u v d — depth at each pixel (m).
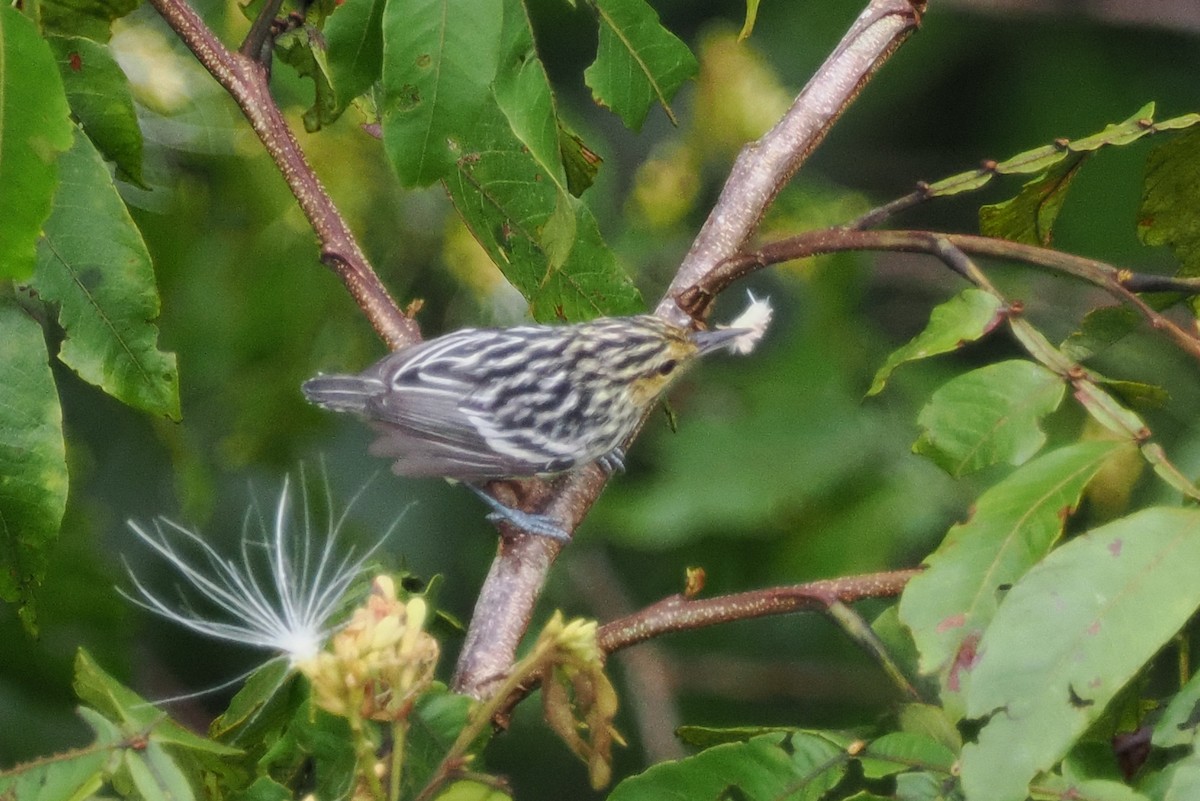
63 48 7.51
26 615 6.87
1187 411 11.57
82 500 11.19
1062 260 7.06
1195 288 7.12
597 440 9.79
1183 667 6.58
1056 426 11.30
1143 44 17.00
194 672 13.30
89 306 6.86
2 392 6.69
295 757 6.30
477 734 5.80
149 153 11.62
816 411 12.03
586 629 5.64
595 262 8.04
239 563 12.50
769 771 6.09
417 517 13.22
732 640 14.10
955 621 5.75
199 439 12.35
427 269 12.90
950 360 14.38
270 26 8.18
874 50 9.05
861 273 13.38
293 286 12.21
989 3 17.03
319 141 12.41
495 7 6.37
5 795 5.57
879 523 11.49
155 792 5.62
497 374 9.70
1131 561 5.49
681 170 13.99
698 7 17.23
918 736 6.08
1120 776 6.16
